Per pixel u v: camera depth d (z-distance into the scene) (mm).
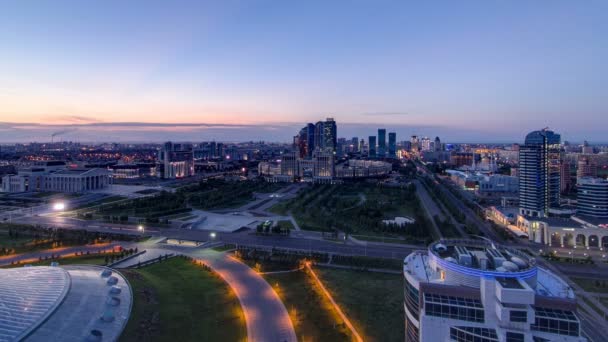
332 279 147750
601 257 181125
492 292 78000
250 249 186750
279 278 148750
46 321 89125
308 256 174375
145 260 170500
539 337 74125
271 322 112688
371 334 106375
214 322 111438
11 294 94562
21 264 160125
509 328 74375
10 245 189375
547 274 94500
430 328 80125
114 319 98875
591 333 108750
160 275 147500
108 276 124562
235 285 140375
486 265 86312
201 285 138375
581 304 127188
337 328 109500
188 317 112062
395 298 130000
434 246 102625
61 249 186250
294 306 123688
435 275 93250
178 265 161500
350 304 125000
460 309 79000
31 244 189750
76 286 108250
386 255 180000
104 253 178500
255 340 102750
